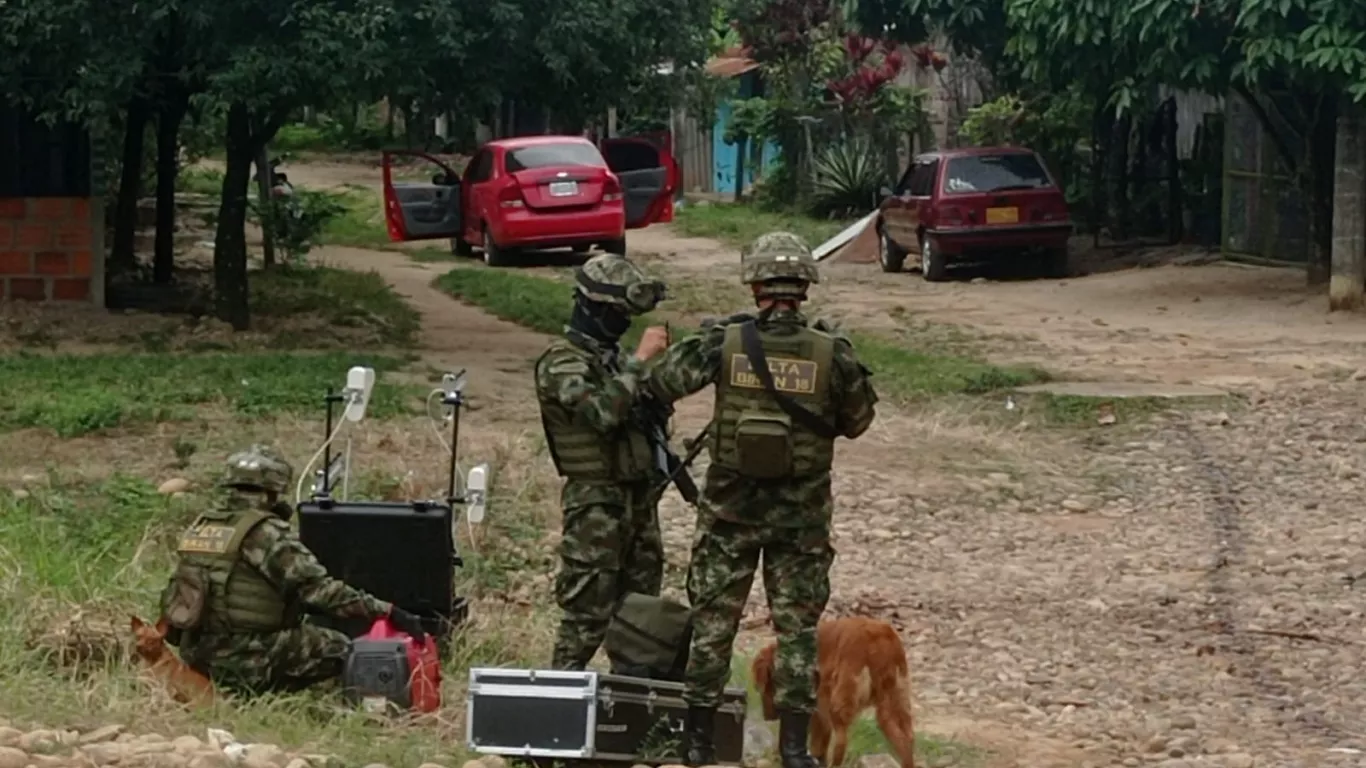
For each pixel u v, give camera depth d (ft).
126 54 52.49
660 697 21.54
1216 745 24.91
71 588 27.76
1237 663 29.35
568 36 54.80
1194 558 36.32
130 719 21.83
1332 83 66.74
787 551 21.02
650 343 22.45
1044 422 49.83
